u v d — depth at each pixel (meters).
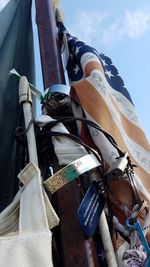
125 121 2.22
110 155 1.77
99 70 2.20
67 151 1.61
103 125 1.91
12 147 2.33
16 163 2.20
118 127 1.99
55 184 1.46
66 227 1.51
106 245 1.47
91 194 1.54
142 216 1.61
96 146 1.84
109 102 2.04
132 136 2.15
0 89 2.49
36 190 1.36
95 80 2.09
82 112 1.99
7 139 2.35
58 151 1.62
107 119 1.96
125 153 1.75
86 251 1.43
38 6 2.62
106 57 2.65
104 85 2.09
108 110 2.00
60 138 1.69
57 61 2.26
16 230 1.34
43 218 1.28
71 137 1.67
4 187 2.21
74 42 2.53
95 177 1.64
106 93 2.06
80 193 1.62
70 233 1.49
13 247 1.16
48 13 2.56
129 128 2.20
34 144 1.64
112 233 1.61
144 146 2.12
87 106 1.96
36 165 1.47
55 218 1.33
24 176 1.43
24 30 2.91
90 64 2.25
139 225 1.51
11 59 2.69
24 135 1.77
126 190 1.72
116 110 2.14
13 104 2.50
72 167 1.50
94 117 1.92
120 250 1.59
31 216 1.28
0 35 2.70
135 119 2.26
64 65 2.50
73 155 1.60
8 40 2.77
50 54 2.29
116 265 1.43
